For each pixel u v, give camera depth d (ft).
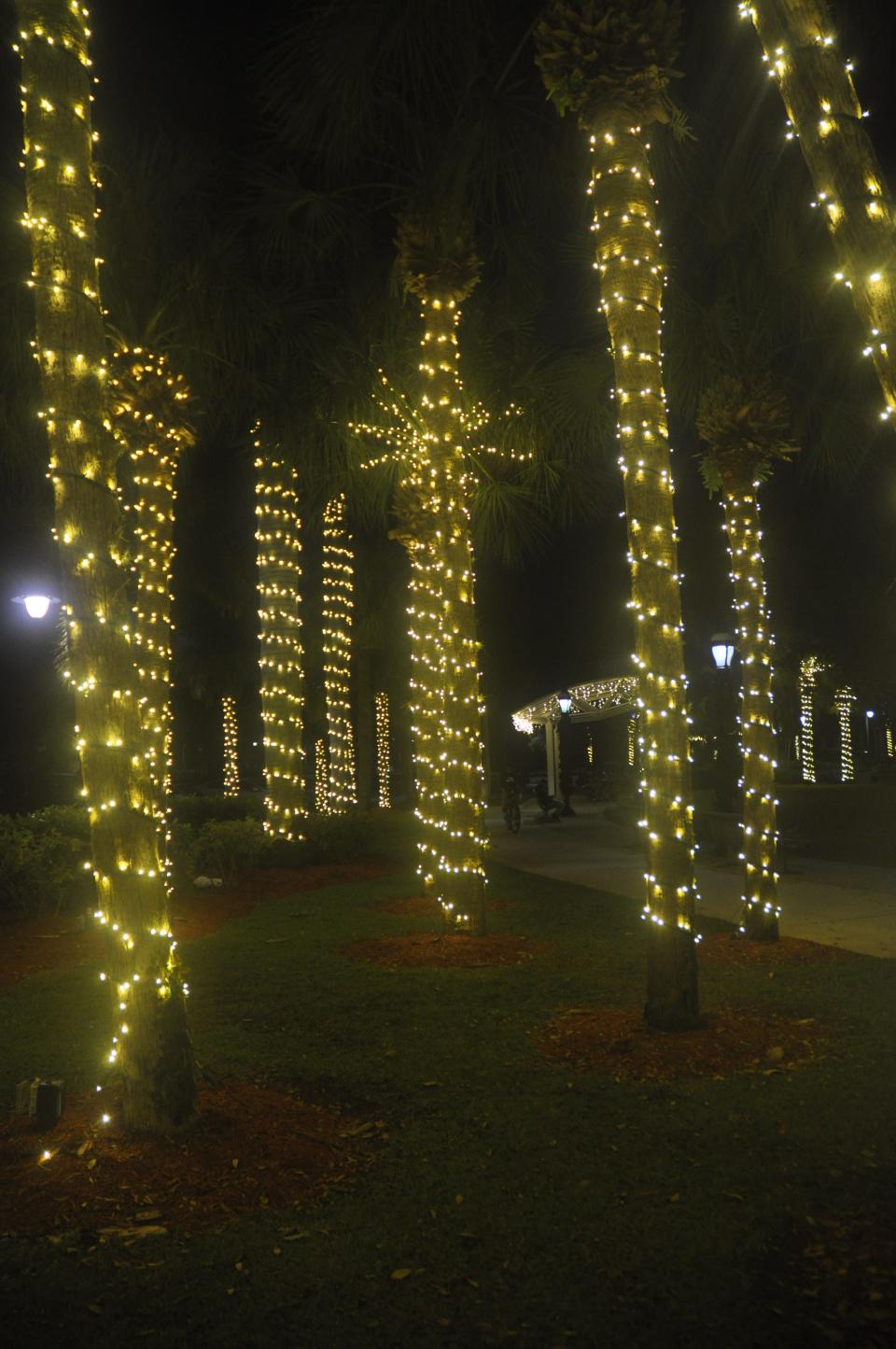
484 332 38.73
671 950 20.43
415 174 32.81
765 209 31.99
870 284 10.70
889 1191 13.46
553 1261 12.09
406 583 78.33
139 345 31.83
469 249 31.17
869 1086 17.35
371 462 42.01
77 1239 12.71
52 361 15.29
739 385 28.78
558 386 37.93
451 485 31.42
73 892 36.58
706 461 30.94
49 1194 13.80
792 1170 14.20
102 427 15.53
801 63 11.21
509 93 30.50
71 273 15.37
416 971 27.20
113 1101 16.99
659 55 20.29
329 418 39.06
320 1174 14.46
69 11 15.60
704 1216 12.99
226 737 102.68
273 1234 12.80
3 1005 24.31
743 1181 13.93
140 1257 12.32
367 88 29.45
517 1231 12.80
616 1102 17.01
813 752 100.63
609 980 25.57
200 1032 21.94
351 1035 21.43
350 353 38.40
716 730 80.84
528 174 32.32
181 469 60.80
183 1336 10.82
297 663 52.44
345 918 35.78
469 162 31.01
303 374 38.75
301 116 30.35
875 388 33.60
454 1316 11.07
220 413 40.04
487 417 38.70
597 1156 14.90
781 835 53.11
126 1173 14.25
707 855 52.54
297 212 35.55
